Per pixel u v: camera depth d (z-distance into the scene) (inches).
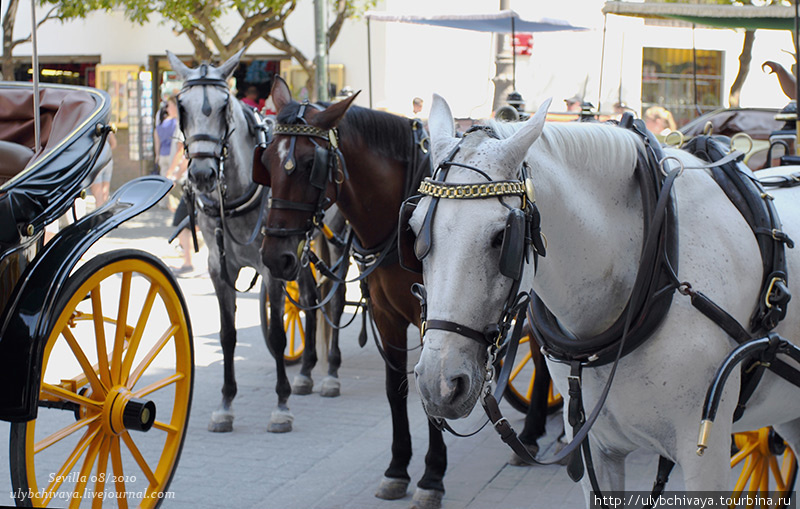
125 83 748.0
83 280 135.0
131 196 154.9
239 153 229.5
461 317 88.8
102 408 146.0
